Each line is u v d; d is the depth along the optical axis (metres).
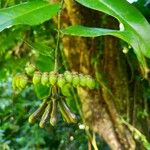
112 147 0.92
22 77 0.61
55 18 0.88
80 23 0.86
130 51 0.92
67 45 0.90
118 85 0.92
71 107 0.99
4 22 0.57
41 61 0.97
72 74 0.60
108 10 0.58
